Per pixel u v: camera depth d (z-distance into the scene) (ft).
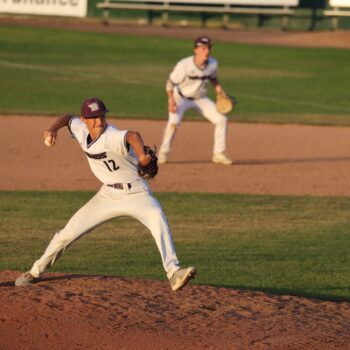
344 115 248.52
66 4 497.46
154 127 215.72
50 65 336.49
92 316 78.95
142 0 486.38
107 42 407.85
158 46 400.26
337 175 171.12
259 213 139.13
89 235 125.29
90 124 79.77
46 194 147.64
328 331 78.59
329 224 133.28
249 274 105.81
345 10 476.95
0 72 312.71
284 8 476.54
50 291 85.97
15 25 455.22
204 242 121.08
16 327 76.48
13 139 195.62
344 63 369.30
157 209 82.38
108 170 81.82
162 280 98.78
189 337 74.84
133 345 72.95
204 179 163.12
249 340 74.74
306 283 102.58
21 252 113.09
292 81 317.63
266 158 185.88
